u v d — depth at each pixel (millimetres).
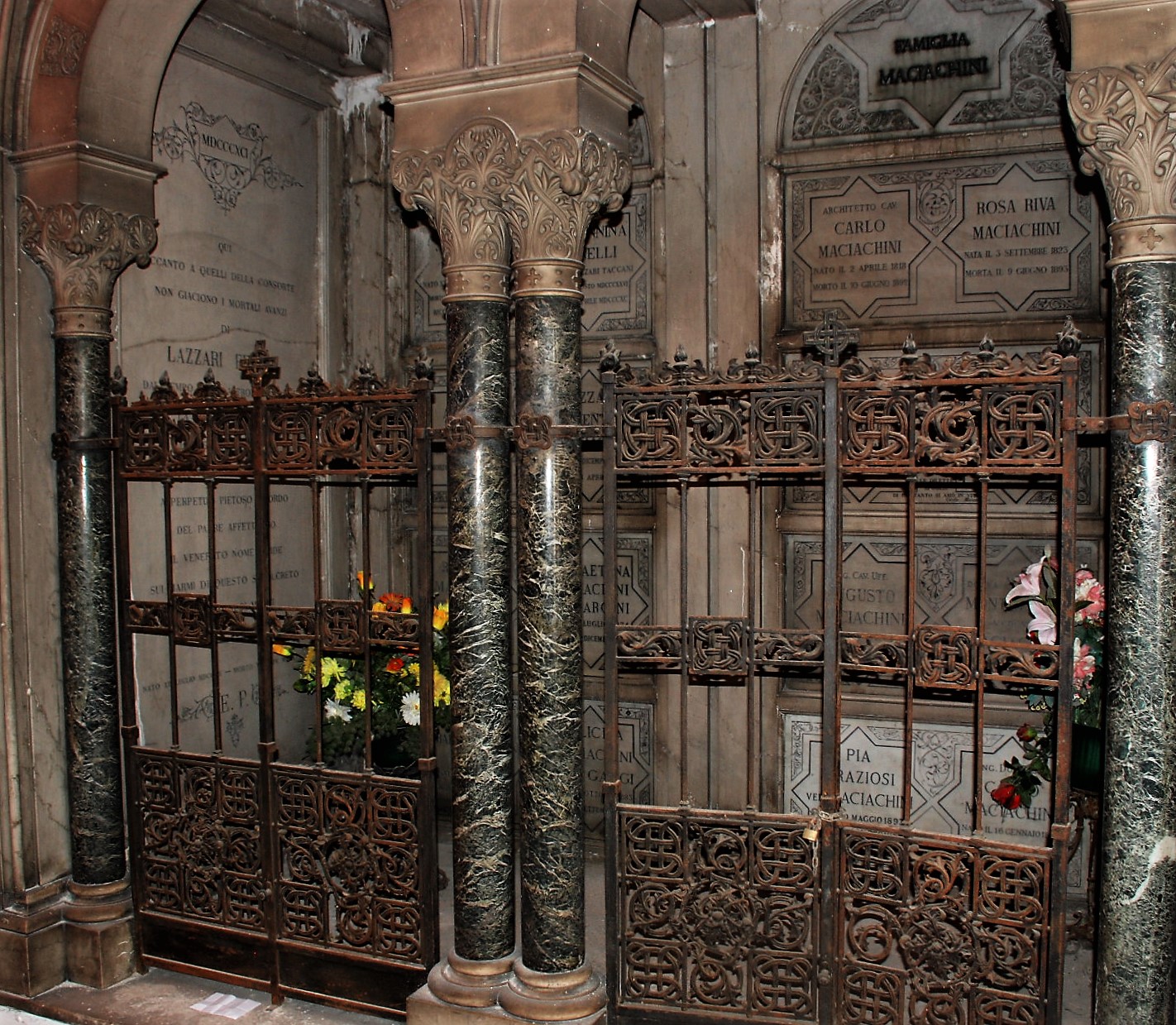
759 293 4602
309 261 5262
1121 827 2873
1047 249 4238
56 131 3824
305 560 5184
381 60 5242
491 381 3344
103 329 3947
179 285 4504
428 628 3439
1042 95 4199
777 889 3225
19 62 3812
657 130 4727
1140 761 2840
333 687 4578
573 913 3336
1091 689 3666
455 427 3342
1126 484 2826
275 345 5051
